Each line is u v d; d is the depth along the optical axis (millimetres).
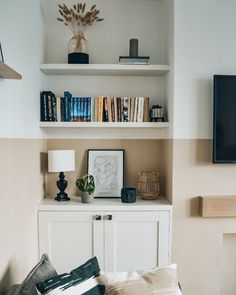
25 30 2027
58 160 2326
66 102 2418
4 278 1585
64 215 2252
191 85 2291
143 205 2289
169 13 2416
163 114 2582
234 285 2545
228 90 2248
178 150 2312
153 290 1374
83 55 2393
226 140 2270
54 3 2568
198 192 2334
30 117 2115
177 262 2342
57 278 1366
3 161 1593
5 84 1644
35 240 2230
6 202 1631
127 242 2281
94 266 1539
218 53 2293
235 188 2352
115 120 2453
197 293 2373
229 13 2285
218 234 2348
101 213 2256
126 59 2381
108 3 2596
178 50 2275
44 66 2352
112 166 2619
